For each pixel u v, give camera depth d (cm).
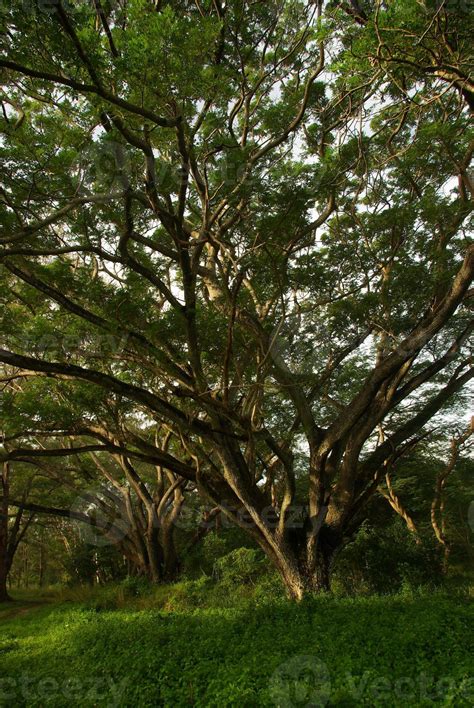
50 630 1658
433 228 1503
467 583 1917
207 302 1641
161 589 2259
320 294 1628
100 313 1368
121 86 1002
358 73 1145
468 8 992
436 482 2427
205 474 1661
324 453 1530
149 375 1556
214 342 1441
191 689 820
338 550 1636
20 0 852
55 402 1623
